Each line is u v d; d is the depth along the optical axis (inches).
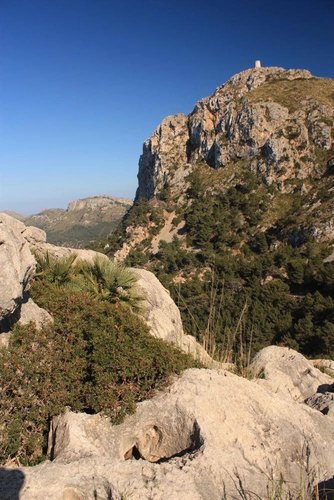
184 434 177.0
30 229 434.9
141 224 3449.8
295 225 2586.1
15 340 198.1
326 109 3614.7
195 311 888.3
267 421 192.5
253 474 157.2
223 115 4020.7
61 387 187.9
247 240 2800.2
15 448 167.0
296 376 297.3
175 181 4109.3
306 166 3282.5
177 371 215.3
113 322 216.7
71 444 159.8
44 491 131.3
